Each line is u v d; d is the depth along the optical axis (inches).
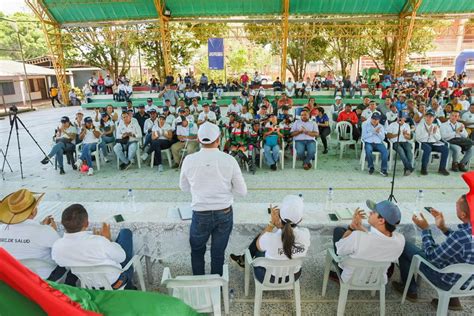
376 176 245.1
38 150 346.6
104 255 93.2
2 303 39.4
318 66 1387.8
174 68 998.4
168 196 212.7
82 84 1210.6
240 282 124.2
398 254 97.4
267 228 100.8
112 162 293.7
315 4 632.4
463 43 1240.8
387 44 858.1
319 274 129.5
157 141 268.1
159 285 123.3
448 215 125.0
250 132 261.7
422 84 653.9
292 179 240.5
